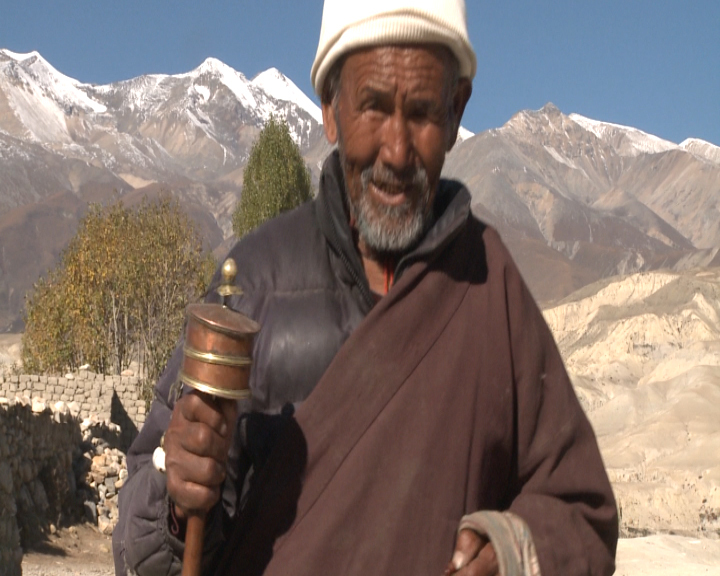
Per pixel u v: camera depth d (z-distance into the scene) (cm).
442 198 273
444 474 245
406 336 250
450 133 271
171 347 3925
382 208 256
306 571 239
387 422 245
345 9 256
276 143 4134
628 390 13312
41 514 2033
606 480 259
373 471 243
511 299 263
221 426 225
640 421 12556
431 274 256
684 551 3569
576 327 17962
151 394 3102
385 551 240
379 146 255
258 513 245
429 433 245
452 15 255
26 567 1758
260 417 254
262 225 279
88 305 3988
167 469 227
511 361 257
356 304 261
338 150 271
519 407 258
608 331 16425
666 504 8762
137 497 243
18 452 1934
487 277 262
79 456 2336
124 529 246
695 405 11625
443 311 254
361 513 242
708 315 16512
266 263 268
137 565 242
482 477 251
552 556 235
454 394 249
